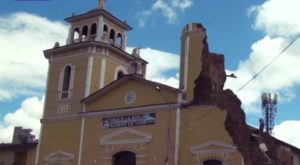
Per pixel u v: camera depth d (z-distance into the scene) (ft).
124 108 117.60
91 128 122.52
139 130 113.39
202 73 110.01
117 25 141.08
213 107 105.19
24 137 170.91
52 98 134.00
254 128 110.83
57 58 137.18
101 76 129.39
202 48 112.57
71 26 139.54
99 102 123.85
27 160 132.77
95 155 119.34
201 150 103.50
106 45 130.82
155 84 113.80
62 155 125.49
